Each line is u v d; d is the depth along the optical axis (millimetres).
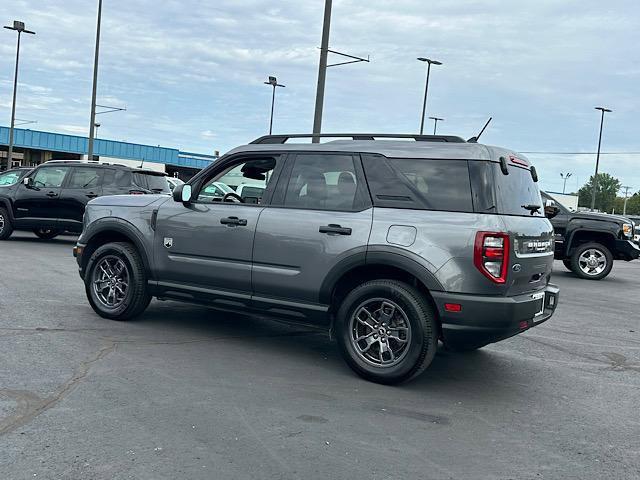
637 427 4441
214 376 5055
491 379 5496
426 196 5035
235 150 6137
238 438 3840
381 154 5312
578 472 3615
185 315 7289
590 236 13766
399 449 3822
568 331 7805
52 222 13867
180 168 62625
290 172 5727
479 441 4027
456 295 4754
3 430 3770
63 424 3902
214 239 5945
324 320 5441
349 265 5168
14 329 6133
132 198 6773
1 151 56250
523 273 4980
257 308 5781
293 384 4977
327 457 3641
